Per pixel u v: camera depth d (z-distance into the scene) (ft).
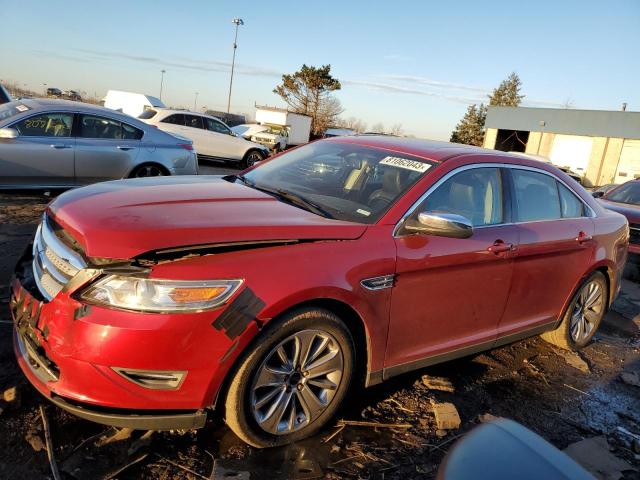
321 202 11.04
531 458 5.21
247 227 8.55
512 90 243.40
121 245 7.67
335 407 9.57
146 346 7.43
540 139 118.21
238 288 7.90
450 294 10.89
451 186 11.23
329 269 8.78
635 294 23.56
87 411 7.64
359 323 9.60
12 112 24.22
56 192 26.37
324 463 8.83
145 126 27.68
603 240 15.07
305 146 14.55
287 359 8.83
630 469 10.07
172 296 7.53
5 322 11.71
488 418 10.98
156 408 7.78
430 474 8.94
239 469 8.30
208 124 54.85
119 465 8.04
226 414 8.39
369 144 13.05
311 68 191.72
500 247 11.64
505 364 13.94
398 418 10.45
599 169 108.88
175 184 11.32
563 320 14.85
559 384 13.29
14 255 16.52
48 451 8.09
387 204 10.41
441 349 11.21
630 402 12.91
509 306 12.55
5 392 9.18
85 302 7.52
